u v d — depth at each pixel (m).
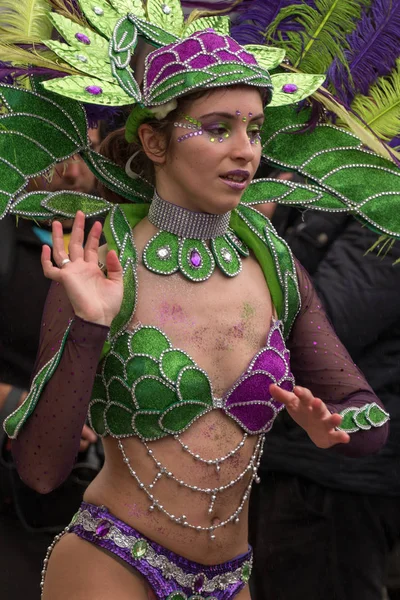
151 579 2.99
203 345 3.00
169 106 2.92
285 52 3.26
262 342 3.11
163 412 2.95
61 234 2.86
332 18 3.38
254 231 3.20
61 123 3.11
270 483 4.46
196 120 2.90
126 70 3.02
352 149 3.35
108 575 2.97
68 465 2.93
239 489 3.12
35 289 4.18
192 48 2.91
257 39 3.40
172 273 3.03
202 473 3.01
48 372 2.86
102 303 2.82
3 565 4.31
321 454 4.36
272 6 3.38
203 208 3.00
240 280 3.12
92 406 3.04
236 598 3.21
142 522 3.01
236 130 2.91
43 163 3.09
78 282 2.81
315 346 3.28
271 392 2.88
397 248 4.31
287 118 3.32
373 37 3.39
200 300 3.03
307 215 4.45
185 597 3.06
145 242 3.06
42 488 2.95
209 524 3.05
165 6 3.26
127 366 2.95
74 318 2.83
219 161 2.91
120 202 3.29
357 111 3.46
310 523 4.41
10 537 4.36
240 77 2.88
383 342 4.41
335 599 4.41
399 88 3.43
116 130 3.22
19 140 3.06
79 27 3.11
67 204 3.08
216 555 3.09
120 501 3.02
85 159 3.15
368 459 4.35
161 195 3.06
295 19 3.39
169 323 2.99
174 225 3.05
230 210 2.99
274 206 4.36
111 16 3.17
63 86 2.93
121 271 2.88
